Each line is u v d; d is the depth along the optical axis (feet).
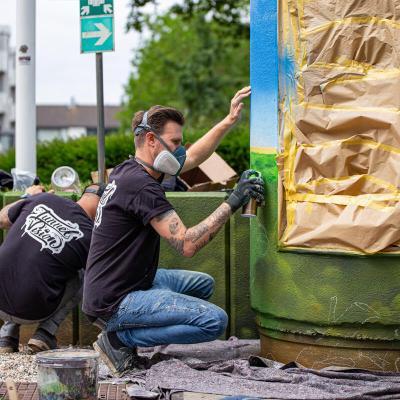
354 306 16.70
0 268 18.22
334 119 16.57
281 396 14.89
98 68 20.29
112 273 16.75
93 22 20.12
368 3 16.43
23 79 24.88
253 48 17.75
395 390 15.37
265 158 17.43
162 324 16.66
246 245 19.95
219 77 99.25
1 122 247.50
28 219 18.53
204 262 20.11
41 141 40.91
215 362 17.38
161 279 18.25
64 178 23.38
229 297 20.22
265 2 17.34
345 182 16.63
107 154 38.32
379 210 16.37
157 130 16.72
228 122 18.88
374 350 16.88
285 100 17.11
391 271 16.52
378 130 16.43
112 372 16.90
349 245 16.60
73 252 18.29
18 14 24.82
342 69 16.57
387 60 16.46
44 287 18.12
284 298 17.31
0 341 18.90
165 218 16.28
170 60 103.19
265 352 18.22
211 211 19.85
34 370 17.26
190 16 59.67
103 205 16.90
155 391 15.38
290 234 17.10
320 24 16.66
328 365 17.11
